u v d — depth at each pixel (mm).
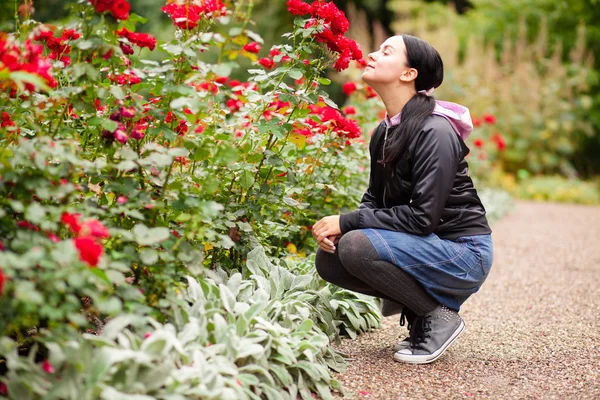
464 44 14148
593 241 6430
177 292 2355
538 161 11828
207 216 2488
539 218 8164
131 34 2574
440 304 2809
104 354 1821
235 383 2062
